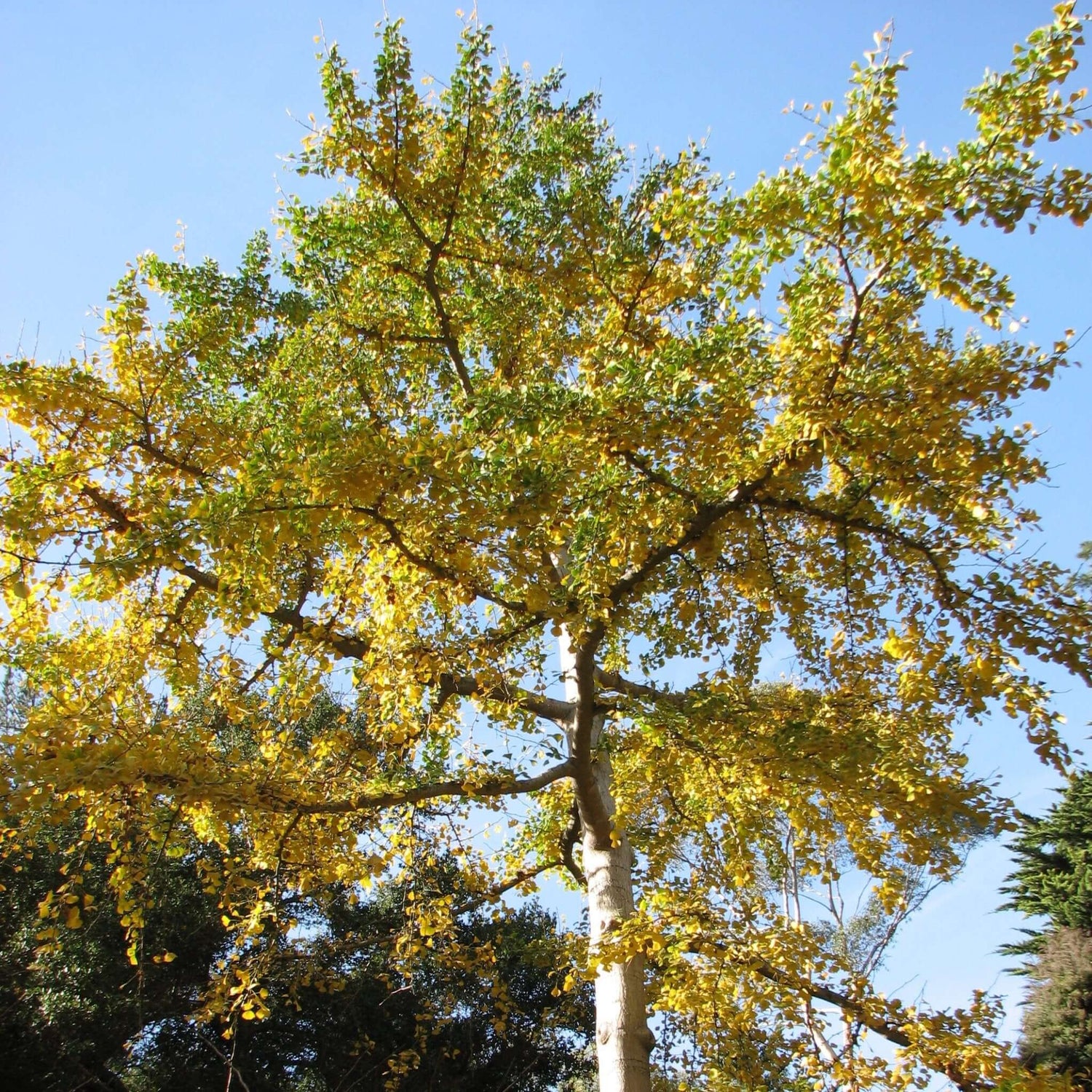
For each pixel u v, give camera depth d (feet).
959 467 13.51
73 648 18.58
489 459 12.99
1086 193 11.77
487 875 22.89
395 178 19.44
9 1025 31.12
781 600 17.75
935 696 15.75
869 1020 17.40
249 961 21.52
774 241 13.06
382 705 17.98
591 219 21.97
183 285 20.74
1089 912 42.19
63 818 13.84
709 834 20.59
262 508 12.89
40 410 16.88
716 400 13.67
